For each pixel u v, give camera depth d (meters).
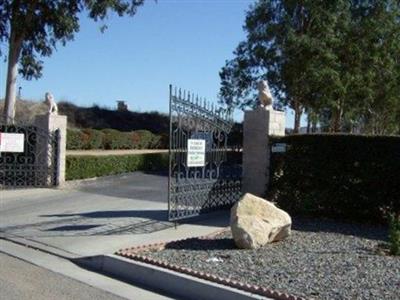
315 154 13.77
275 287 7.35
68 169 21.69
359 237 11.29
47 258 9.63
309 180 13.88
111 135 35.97
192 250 9.73
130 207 15.45
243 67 38.19
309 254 9.48
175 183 12.62
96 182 21.95
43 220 13.34
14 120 21.44
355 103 39.50
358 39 36.72
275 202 14.26
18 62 26.08
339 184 13.47
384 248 10.06
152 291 7.76
